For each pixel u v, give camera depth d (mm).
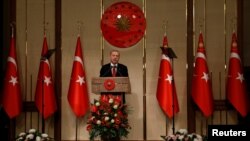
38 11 9562
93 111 7668
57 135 9406
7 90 8930
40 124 9477
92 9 9570
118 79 7945
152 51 9477
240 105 8758
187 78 9391
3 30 9773
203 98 8797
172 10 9500
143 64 9484
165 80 8898
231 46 9094
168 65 8914
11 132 9430
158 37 9500
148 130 9406
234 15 9422
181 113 9391
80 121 9461
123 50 9516
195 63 9000
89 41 9555
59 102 9445
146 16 9523
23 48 9539
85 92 9062
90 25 9562
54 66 9500
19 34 9539
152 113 9430
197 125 9367
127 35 9500
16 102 8938
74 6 9570
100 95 8688
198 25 9445
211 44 9445
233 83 8828
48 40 9531
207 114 8797
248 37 9742
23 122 9492
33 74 9523
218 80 9406
